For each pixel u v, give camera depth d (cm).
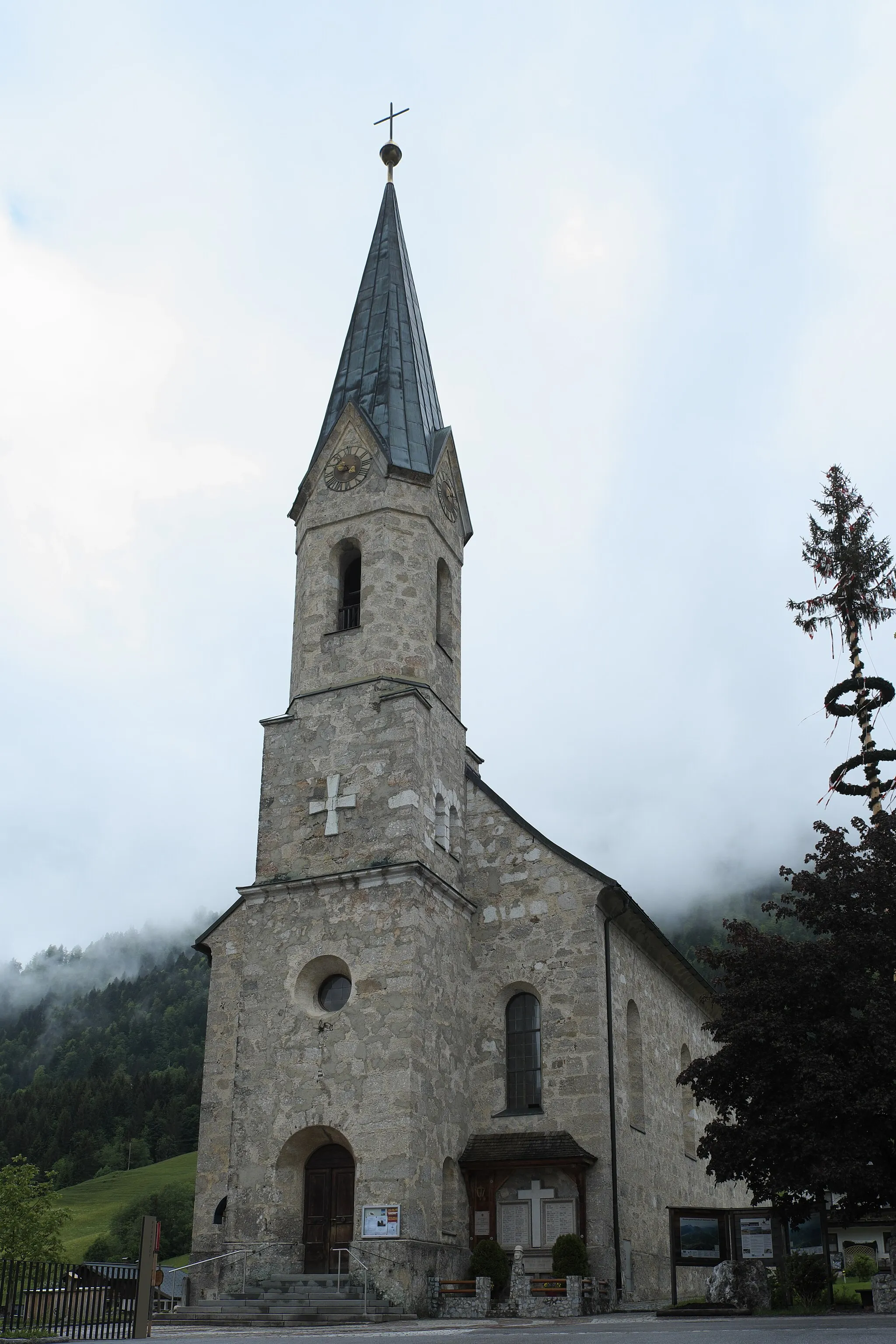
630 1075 3500
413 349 4128
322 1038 3022
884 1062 2377
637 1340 1566
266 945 3209
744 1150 2514
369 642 3472
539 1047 3269
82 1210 12262
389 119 4841
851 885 2695
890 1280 2256
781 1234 2723
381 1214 2773
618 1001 3397
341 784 3309
